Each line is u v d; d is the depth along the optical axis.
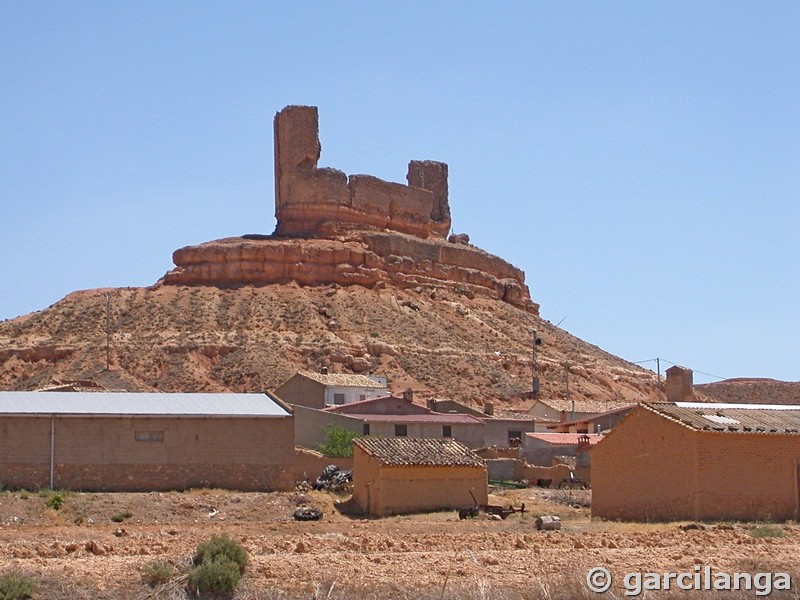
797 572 36.91
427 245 165.62
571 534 45.97
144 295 148.62
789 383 173.12
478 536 44.78
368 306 148.50
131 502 59.97
